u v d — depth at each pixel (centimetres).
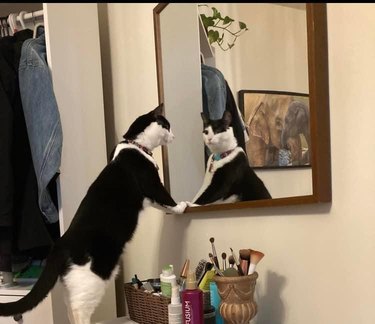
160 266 166
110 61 193
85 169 172
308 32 106
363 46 98
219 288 106
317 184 104
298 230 112
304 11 109
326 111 105
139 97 178
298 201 109
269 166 120
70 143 167
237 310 103
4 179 147
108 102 195
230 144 135
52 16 163
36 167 151
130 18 181
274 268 119
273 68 119
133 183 140
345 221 102
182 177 156
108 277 130
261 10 124
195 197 149
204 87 146
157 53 163
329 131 105
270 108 120
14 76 158
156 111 149
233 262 112
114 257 132
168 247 161
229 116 135
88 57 177
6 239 153
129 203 138
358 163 99
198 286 120
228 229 134
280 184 117
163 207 145
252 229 126
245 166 129
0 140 148
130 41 182
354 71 100
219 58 140
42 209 153
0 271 164
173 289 120
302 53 110
